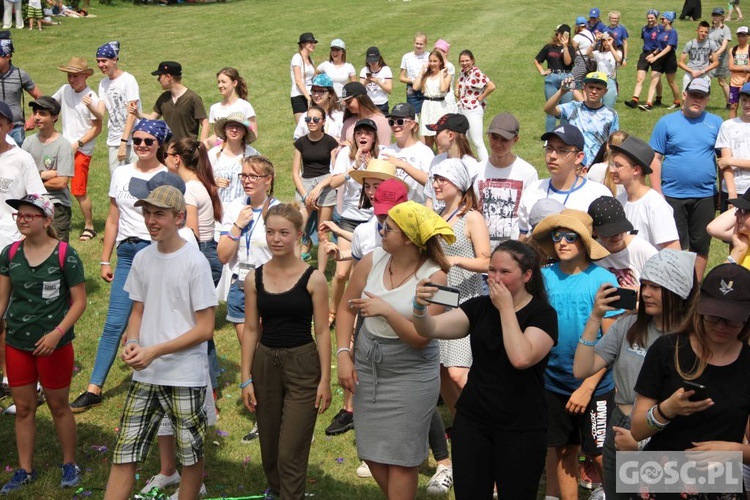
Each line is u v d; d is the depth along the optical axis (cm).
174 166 732
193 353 525
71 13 3167
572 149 649
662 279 424
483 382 460
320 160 998
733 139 882
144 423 521
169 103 1122
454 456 467
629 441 420
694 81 891
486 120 1775
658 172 796
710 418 389
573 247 512
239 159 862
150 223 515
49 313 579
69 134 1130
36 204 571
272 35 2866
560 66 1567
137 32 2895
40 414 702
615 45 2056
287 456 525
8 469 619
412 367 493
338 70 1542
